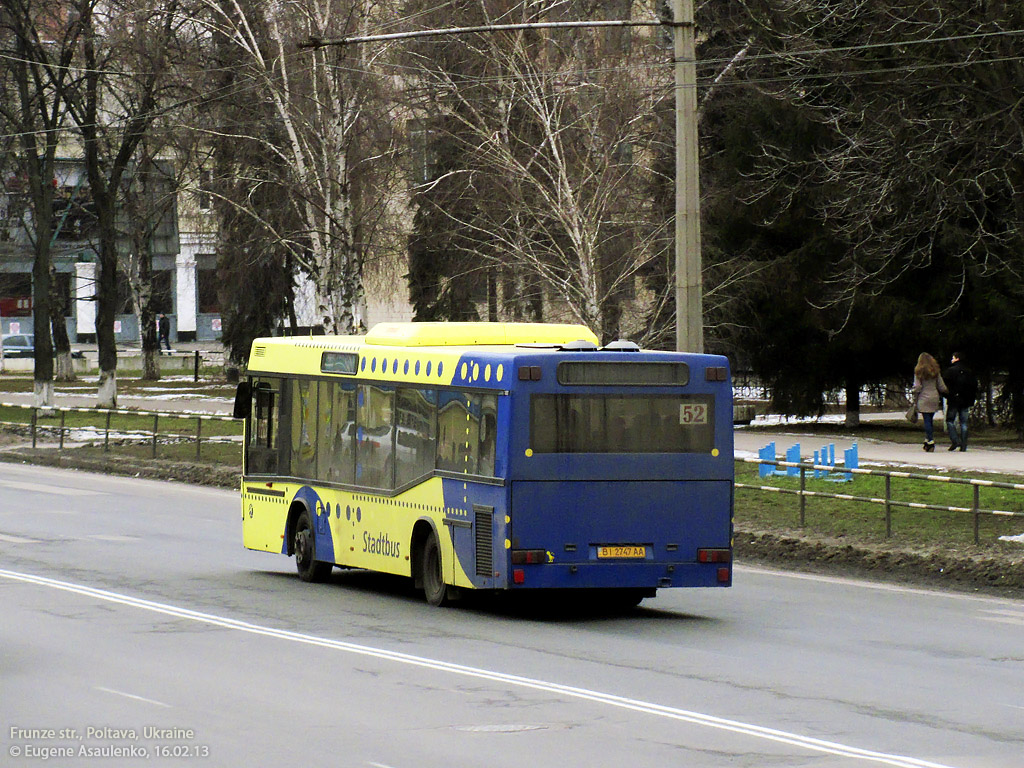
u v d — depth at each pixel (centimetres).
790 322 9044
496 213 9081
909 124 7238
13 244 15988
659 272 9144
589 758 1991
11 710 2314
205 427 9750
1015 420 8306
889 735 2172
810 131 8756
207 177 11112
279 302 13625
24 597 3669
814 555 4719
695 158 5109
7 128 11825
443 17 9262
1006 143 7119
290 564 4616
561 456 3519
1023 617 3591
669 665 2825
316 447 4272
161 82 10825
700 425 3631
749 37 9081
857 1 7838
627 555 3562
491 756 1998
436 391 3762
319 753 2012
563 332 4128
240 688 2512
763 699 2464
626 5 9438
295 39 9450
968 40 7081
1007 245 7881
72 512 5969
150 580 4075
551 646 3067
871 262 8356
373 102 9450
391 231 10094
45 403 11088
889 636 3262
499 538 3500
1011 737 2169
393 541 3903
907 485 5800
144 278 16050
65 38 10919
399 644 3052
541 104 8612
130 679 2591
